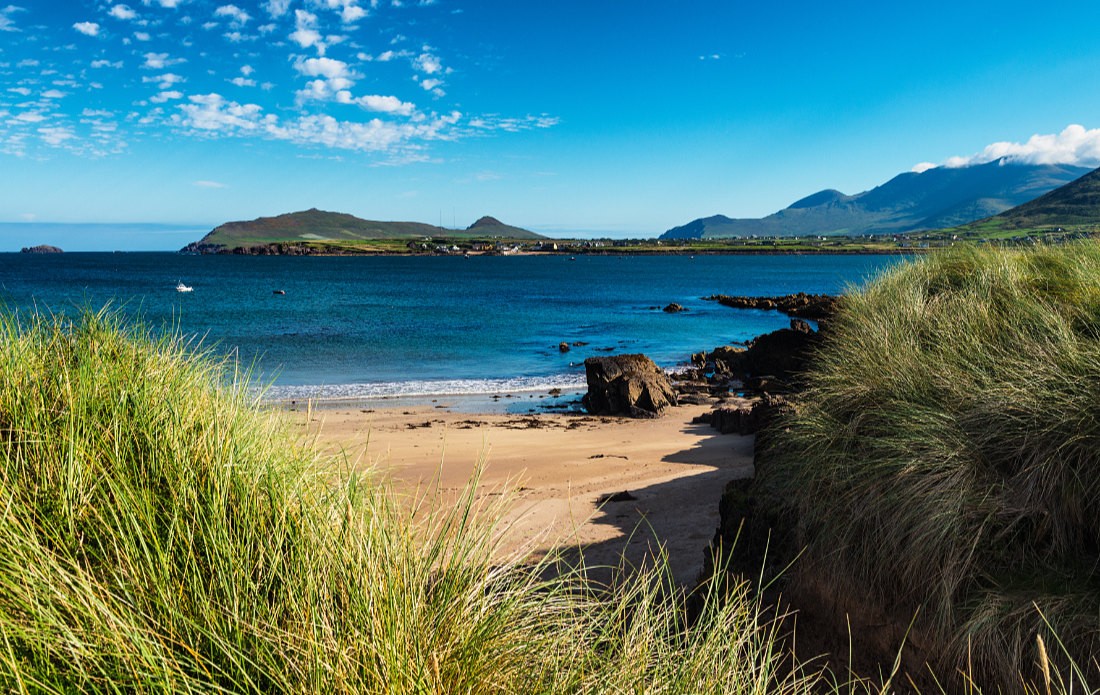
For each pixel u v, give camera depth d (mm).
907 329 6820
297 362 32188
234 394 3139
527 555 2875
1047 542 4016
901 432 4812
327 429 17469
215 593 1944
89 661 1654
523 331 46156
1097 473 3988
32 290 65500
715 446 15906
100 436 2396
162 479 2299
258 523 2203
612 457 15078
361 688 1835
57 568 1759
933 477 4273
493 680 2162
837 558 4617
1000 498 4156
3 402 2506
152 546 2012
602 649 2617
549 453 15609
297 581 2047
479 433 18188
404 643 1988
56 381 2719
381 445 15734
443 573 2389
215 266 167000
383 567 2242
